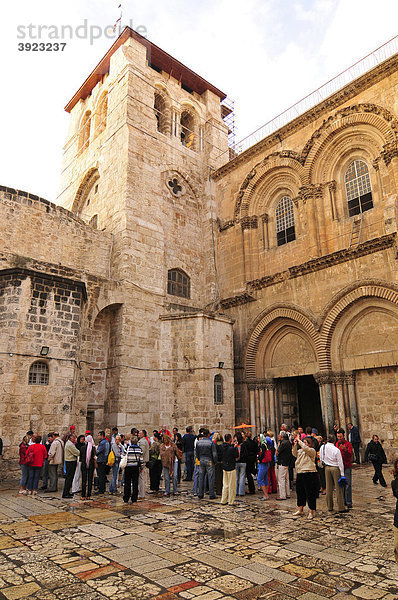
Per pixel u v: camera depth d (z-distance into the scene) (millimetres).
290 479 13773
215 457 12047
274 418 22344
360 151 21406
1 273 16188
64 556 6863
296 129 24203
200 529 8469
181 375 21078
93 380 20750
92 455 12172
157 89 29266
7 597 5352
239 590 5562
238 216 26688
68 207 31156
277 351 23047
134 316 21969
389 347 18109
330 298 20141
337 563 6508
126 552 7043
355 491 12344
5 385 14852
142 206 24719
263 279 23281
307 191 22516
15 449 14656
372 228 19953
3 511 10156
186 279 26656
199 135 31359
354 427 17875
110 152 26766
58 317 16797
